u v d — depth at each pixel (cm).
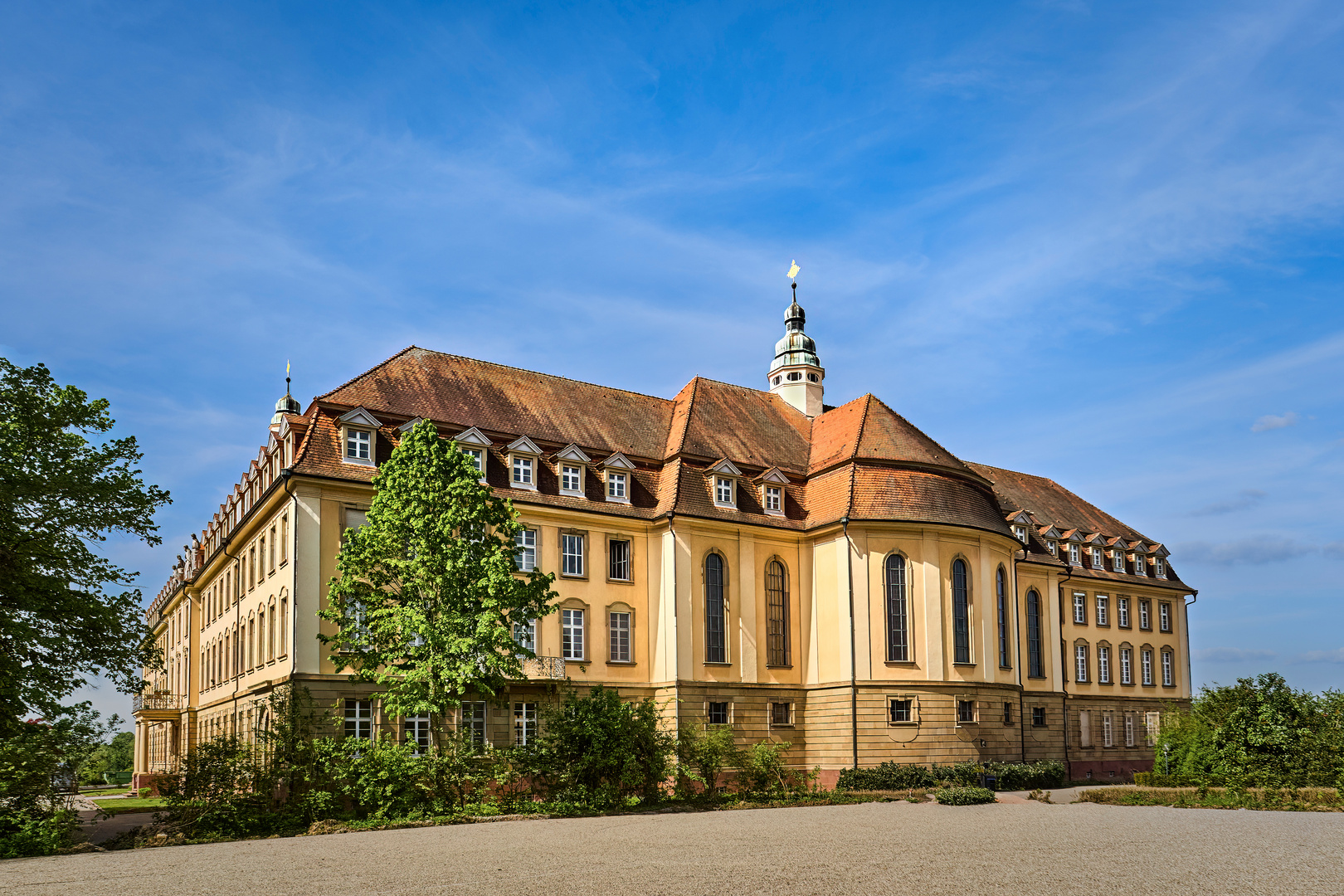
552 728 3950
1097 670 7506
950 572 5628
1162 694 7881
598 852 2573
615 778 3950
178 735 7362
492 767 3778
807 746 5644
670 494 5556
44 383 4019
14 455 3816
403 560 3791
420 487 3791
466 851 2620
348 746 3609
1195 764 4669
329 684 4425
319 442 4688
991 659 5678
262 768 3438
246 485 5788
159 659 4194
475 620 3678
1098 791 4541
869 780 5100
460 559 3703
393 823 3372
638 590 5462
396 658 3709
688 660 5347
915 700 5406
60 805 3120
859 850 2584
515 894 1958
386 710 3728
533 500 5159
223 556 5903
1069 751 7156
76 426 4056
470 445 5094
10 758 2986
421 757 3684
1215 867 2278
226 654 5897
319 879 2173
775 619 5728
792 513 5906
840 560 5638
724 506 5669
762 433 6284
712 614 5516
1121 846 2661
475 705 4812
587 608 5262
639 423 5978
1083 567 7612
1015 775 5353
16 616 3722
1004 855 2495
